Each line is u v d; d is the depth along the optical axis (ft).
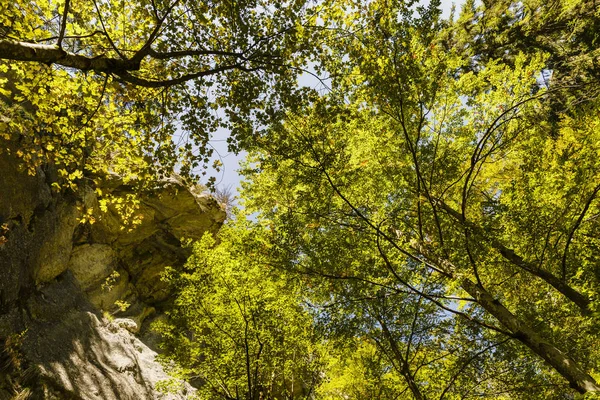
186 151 18.81
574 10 31.73
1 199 24.38
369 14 17.26
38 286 28.96
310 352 26.91
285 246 19.04
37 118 17.84
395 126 18.84
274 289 23.61
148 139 18.75
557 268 19.51
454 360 19.60
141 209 41.78
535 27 34.47
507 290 22.63
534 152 22.22
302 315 25.21
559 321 19.63
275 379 28.09
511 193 18.86
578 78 28.89
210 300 25.35
